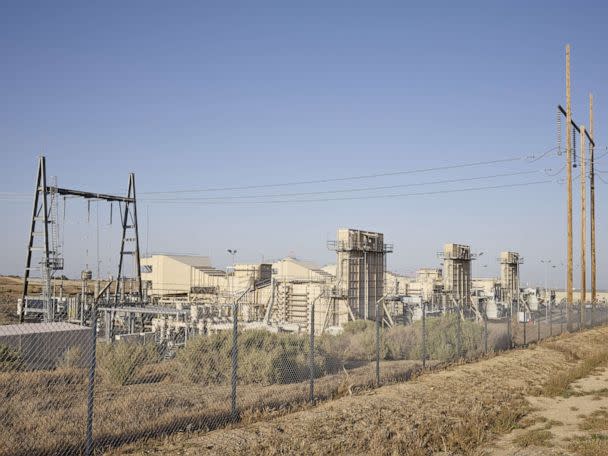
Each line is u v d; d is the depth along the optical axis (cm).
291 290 6191
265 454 1214
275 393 1786
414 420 1562
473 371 2391
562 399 1958
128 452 1174
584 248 5006
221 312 5575
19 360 1969
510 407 1794
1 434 1179
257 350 2181
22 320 4875
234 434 1334
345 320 5594
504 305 8731
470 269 8762
